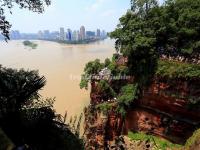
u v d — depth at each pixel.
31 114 11.04
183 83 35.06
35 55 170.62
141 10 41.06
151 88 38.53
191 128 35.22
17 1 13.77
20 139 9.92
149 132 39.75
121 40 41.69
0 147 7.05
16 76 11.27
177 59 38.03
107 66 46.94
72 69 111.81
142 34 39.47
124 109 41.19
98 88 45.75
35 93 11.74
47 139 10.95
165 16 38.50
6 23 13.80
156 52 38.97
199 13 35.94
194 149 20.47
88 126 43.75
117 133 42.69
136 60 40.22
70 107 63.22
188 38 37.25
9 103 10.18
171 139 37.28
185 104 35.53
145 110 40.00
